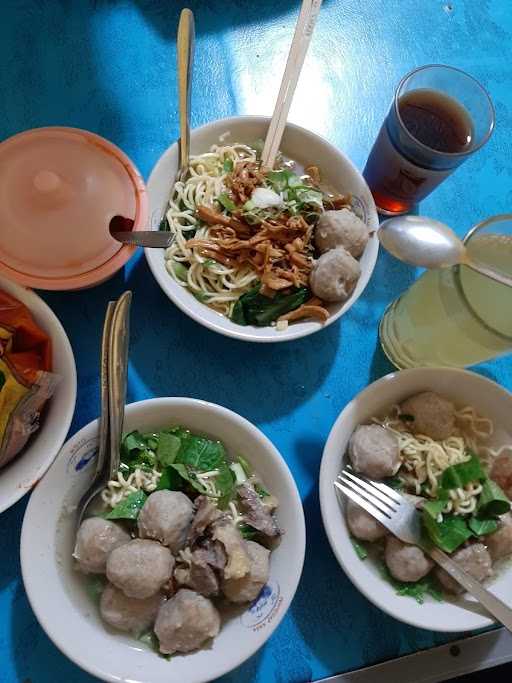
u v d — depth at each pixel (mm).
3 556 370
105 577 362
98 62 480
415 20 542
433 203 491
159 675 326
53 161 384
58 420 349
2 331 354
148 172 463
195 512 358
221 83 495
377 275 463
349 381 437
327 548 395
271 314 416
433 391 408
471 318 364
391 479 398
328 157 449
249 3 518
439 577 373
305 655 375
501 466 399
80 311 422
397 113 409
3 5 482
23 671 353
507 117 529
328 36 522
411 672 378
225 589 344
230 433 377
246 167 441
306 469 412
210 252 430
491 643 390
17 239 372
